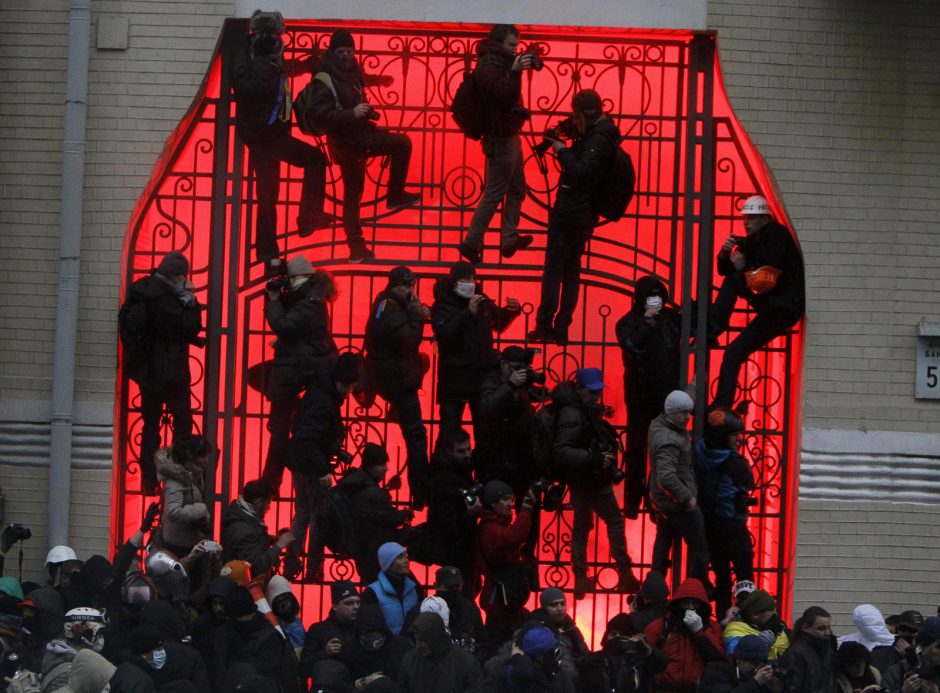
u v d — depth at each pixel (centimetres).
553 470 2969
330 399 2914
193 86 2995
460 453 2905
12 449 2980
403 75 3103
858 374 3020
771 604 2597
